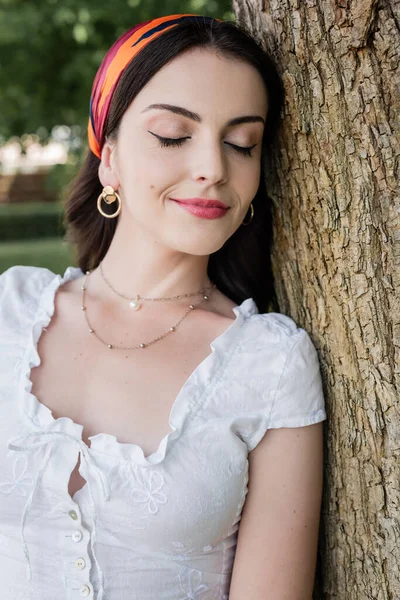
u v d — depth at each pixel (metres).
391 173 1.35
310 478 1.49
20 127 7.16
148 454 1.43
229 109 1.44
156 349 1.57
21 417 1.46
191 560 1.46
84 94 6.17
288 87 1.49
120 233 1.68
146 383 1.51
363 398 1.47
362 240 1.41
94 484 1.40
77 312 1.66
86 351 1.58
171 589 1.44
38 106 6.80
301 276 1.60
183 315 1.62
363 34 1.31
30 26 5.95
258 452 1.50
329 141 1.43
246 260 1.76
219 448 1.44
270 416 1.48
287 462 1.49
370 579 1.50
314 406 1.50
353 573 1.54
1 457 1.46
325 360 1.55
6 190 16.52
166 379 1.51
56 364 1.57
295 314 1.65
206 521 1.42
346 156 1.41
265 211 1.70
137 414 1.47
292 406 1.48
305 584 1.49
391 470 1.44
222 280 1.80
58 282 1.75
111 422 1.47
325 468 1.58
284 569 1.47
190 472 1.41
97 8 5.41
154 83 1.46
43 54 6.39
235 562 1.49
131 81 1.49
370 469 1.47
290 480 1.48
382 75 1.32
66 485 1.41
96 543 1.41
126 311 1.65
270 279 1.80
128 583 1.42
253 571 1.47
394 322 1.40
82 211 1.85
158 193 1.47
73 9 5.59
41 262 9.48
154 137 1.46
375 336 1.43
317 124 1.44
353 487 1.51
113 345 1.58
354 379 1.48
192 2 4.47
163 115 1.44
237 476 1.45
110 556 1.42
